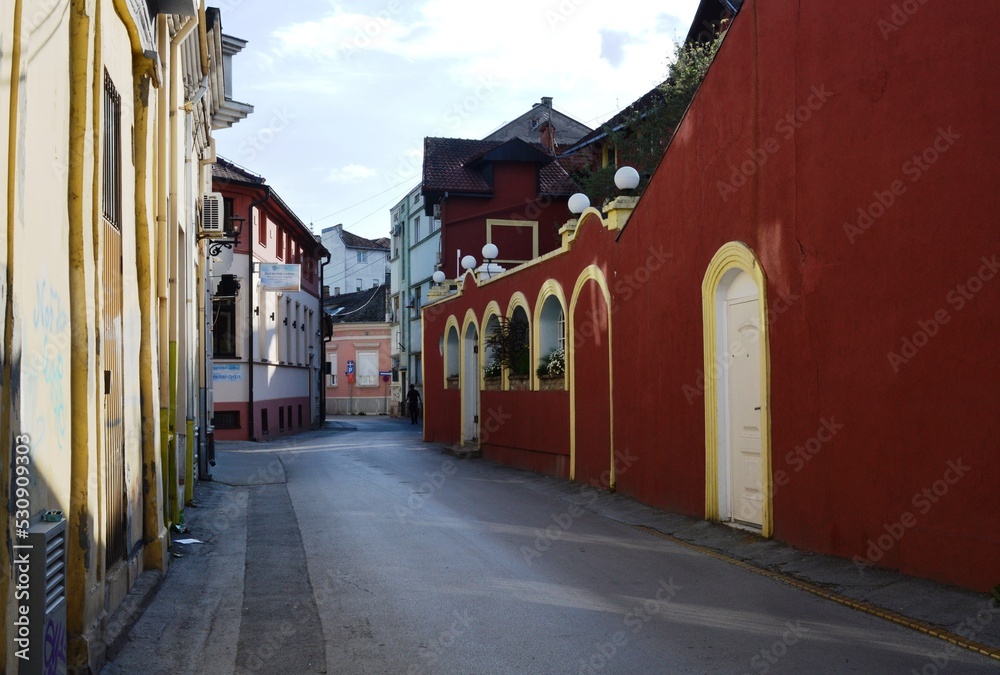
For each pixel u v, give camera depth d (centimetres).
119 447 723
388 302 6222
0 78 399
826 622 677
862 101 842
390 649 642
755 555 949
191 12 991
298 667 612
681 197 1237
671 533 1131
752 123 1041
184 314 1426
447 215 3412
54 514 463
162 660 630
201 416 1805
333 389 6688
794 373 950
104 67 678
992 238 692
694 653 608
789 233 962
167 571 919
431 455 2492
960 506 717
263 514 1330
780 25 980
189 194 1495
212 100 1817
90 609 566
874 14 825
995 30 691
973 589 698
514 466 2106
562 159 3591
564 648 629
